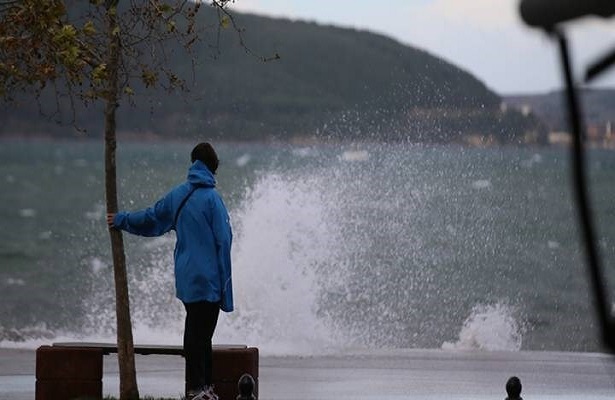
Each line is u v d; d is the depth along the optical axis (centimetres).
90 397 2520
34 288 9088
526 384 3145
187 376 2380
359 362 3719
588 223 320
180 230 2350
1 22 2356
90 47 2458
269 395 2831
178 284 2356
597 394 2922
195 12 2386
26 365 3462
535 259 10419
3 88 2403
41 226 17412
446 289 8144
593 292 323
